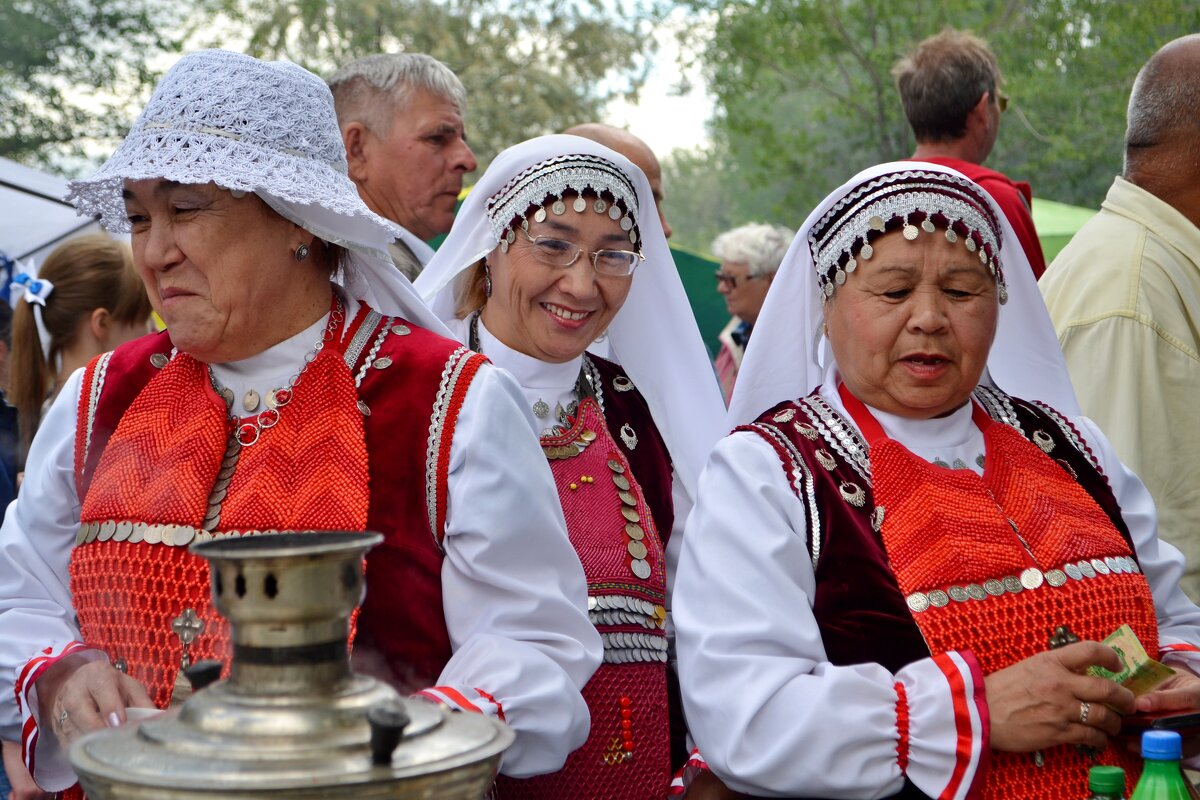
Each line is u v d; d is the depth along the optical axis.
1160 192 3.55
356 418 2.27
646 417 3.19
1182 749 2.31
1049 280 3.64
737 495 2.40
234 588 1.45
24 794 2.89
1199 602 3.36
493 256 3.11
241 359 2.31
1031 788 2.26
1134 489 2.72
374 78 4.37
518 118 22.83
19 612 2.33
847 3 21.61
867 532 2.39
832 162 22.02
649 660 2.81
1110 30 19.38
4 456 4.03
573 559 2.37
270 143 2.21
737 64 21.39
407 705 1.54
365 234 2.33
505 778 2.65
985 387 2.76
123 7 20.25
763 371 2.76
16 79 19.94
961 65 4.81
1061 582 2.39
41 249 5.86
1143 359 3.39
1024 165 20.44
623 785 2.71
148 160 2.16
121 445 2.31
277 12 21.98
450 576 2.25
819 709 2.21
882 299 2.48
